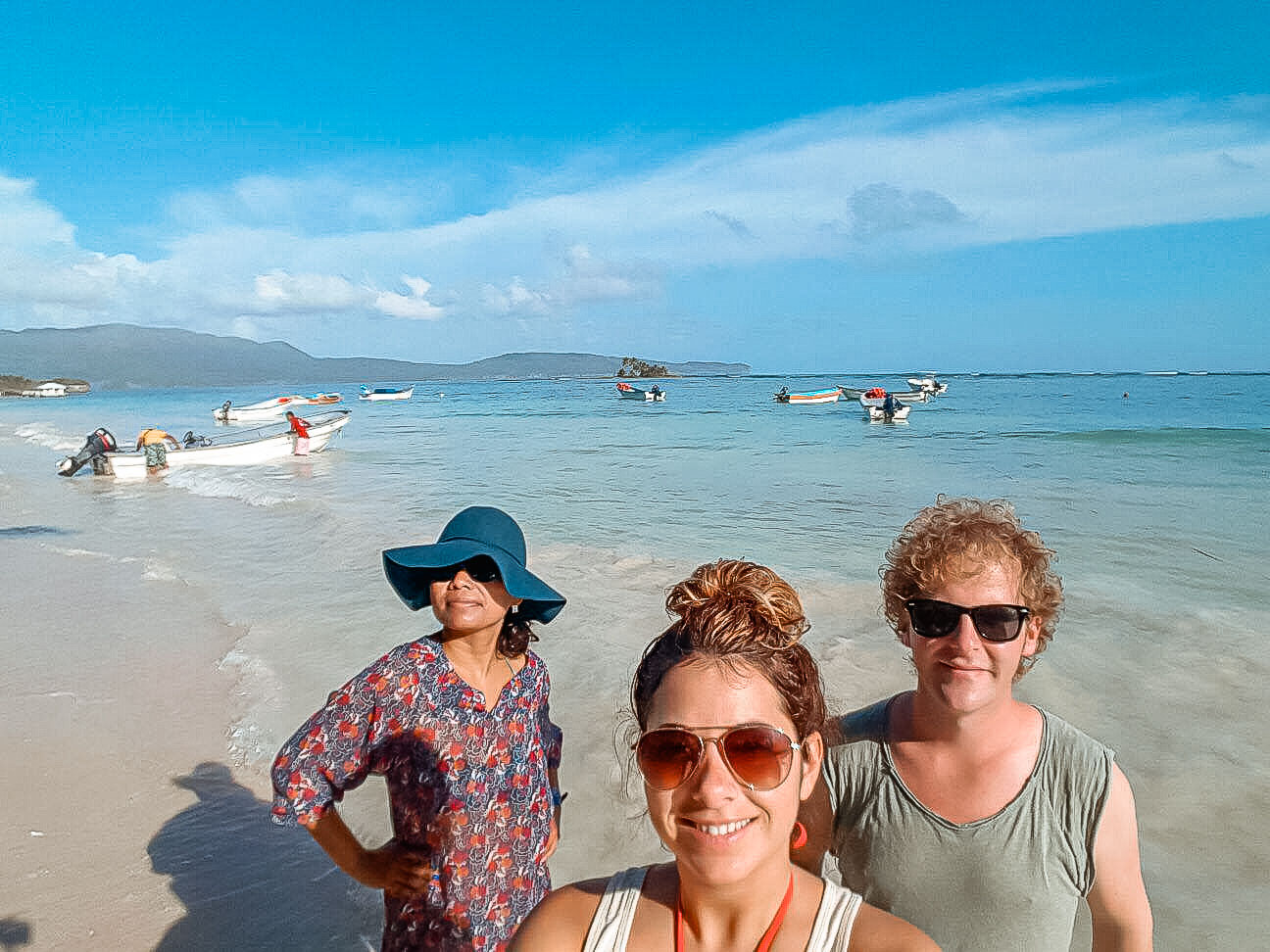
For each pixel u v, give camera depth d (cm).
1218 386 12119
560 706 621
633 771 515
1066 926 219
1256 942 368
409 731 281
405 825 284
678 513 1448
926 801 225
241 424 5069
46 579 1091
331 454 2720
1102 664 678
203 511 1608
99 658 767
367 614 859
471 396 10919
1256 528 1225
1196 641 727
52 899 421
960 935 220
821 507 1498
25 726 623
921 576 224
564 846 458
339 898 421
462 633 291
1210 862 424
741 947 145
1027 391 9681
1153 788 491
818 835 242
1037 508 1428
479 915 282
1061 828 216
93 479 2230
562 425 4388
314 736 282
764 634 150
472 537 295
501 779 288
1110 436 3019
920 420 4269
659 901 153
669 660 153
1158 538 1161
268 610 892
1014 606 215
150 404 9462
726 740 143
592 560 1076
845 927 142
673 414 5419
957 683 216
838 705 254
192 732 606
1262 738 545
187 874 441
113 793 524
